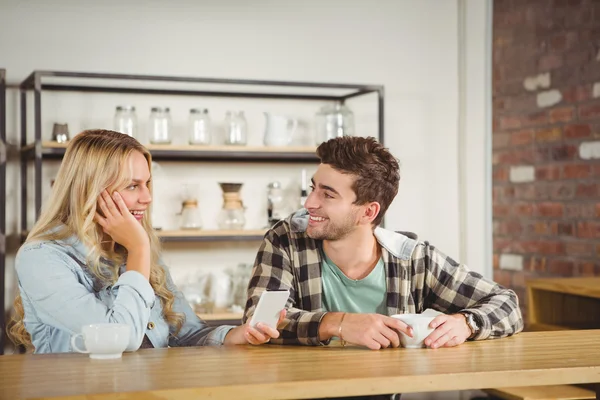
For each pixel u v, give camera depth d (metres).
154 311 2.27
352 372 1.65
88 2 4.17
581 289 3.48
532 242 4.53
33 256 2.12
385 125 4.70
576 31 4.21
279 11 4.49
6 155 4.01
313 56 4.55
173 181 4.31
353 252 2.26
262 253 2.30
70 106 4.13
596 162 4.13
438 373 1.64
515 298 2.26
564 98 4.32
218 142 4.38
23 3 4.07
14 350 3.81
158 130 3.99
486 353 1.90
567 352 1.92
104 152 2.20
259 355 1.87
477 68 4.77
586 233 4.20
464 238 4.80
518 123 4.59
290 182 4.50
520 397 3.34
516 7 4.57
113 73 4.20
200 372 1.65
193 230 4.07
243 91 4.45
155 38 4.28
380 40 4.68
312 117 4.55
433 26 4.78
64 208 2.23
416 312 2.34
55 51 4.11
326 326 2.00
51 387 1.51
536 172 4.49
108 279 2.19
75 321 2.03
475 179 4.79
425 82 4.77
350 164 2.17
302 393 1.55
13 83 4.05
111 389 1.48
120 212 2.17
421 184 4.76
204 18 4.36
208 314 4.01
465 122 4.79
